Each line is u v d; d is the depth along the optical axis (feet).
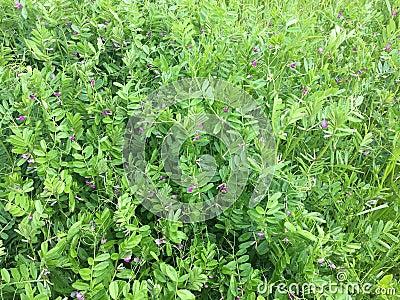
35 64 7.66
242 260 5.74
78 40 8.41
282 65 7.75
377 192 6.48
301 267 5.48
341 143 7.27
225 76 7.25
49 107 6.53
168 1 9.18
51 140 6.68
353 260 5.93
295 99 7.28
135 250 5.59
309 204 6.86
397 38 9.12
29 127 6.42
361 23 10.00
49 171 5.95
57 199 5.78
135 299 4.60
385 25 11.05
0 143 6.57
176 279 5.03
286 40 7.65
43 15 8.33
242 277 5.84
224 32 8.20
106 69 8.00
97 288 4.85
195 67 7.09
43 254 4.84
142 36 7.93
